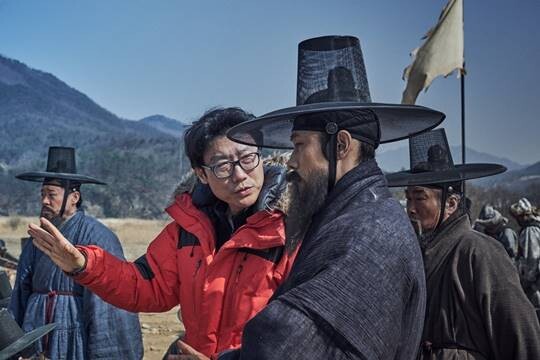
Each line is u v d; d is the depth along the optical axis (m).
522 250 8.41
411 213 4.17
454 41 5.70
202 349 3.34
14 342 3.90
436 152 4.26
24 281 5.53
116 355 5.25
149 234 46.59
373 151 2.71
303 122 2.66
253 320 2.39
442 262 3.99
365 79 2.82
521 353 3.76
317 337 2.31
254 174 3.39
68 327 5.27
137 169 97.12
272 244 3.25
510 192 23.44
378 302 2.35
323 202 2.63
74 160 5.76
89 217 5.62
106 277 3.55
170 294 3.62
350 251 2.40
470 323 3.87
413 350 2.47
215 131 3.38
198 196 3.60
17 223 49.00
